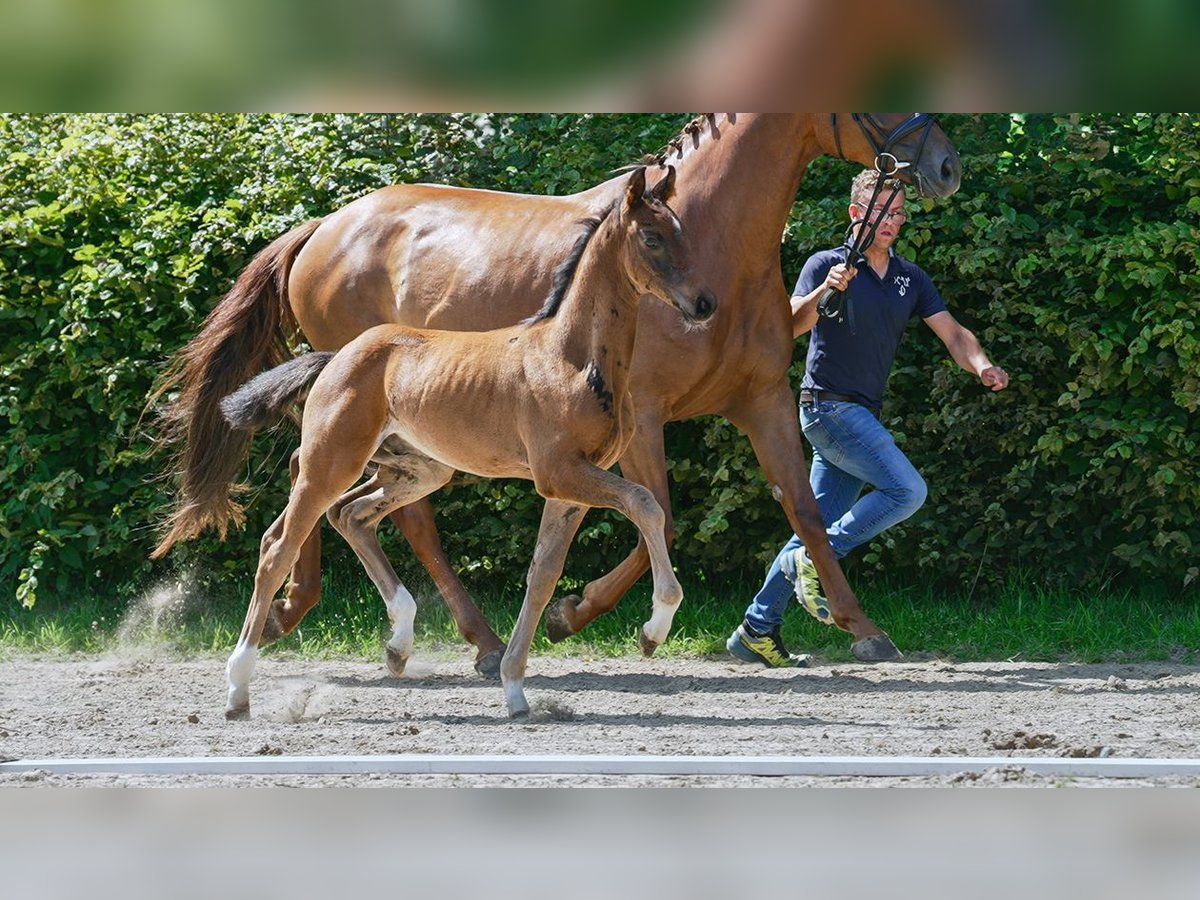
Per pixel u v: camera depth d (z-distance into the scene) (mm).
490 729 9023
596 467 8852
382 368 9688
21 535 14383
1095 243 12766
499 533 13820
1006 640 12766
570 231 11391
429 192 12367
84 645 13422
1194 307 12711
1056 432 13047
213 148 14594
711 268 10867
